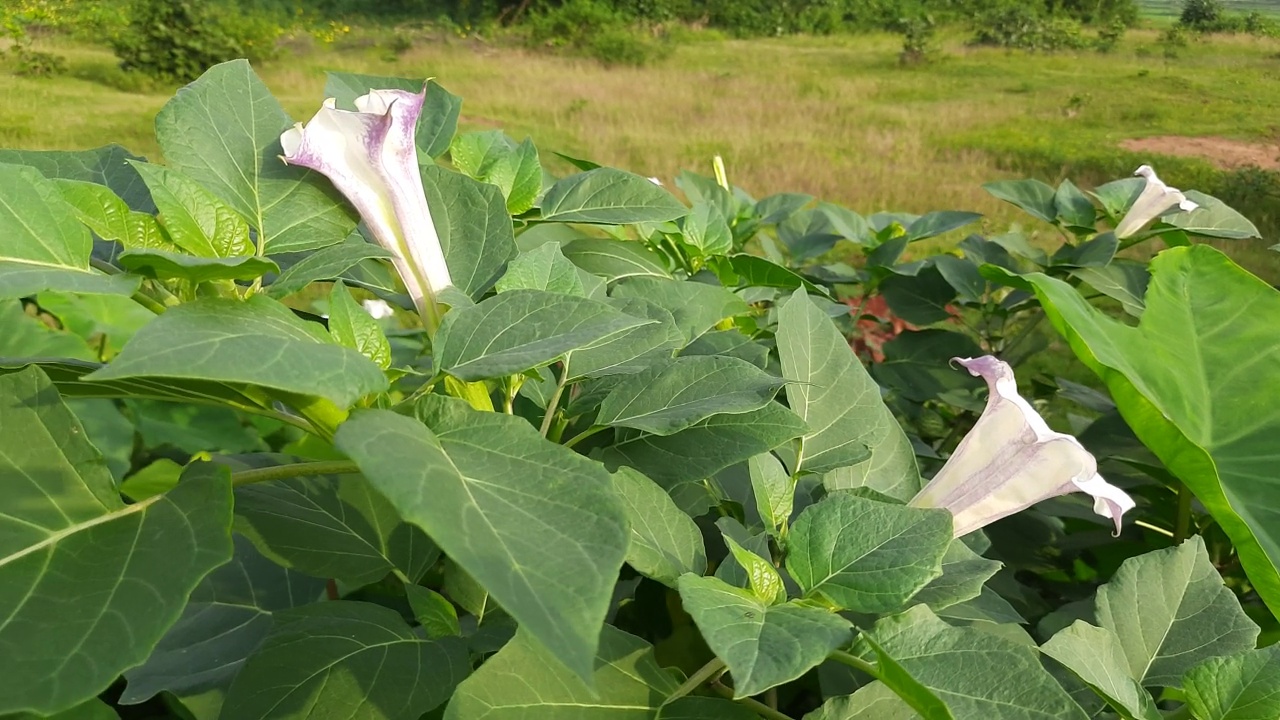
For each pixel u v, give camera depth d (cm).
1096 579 283
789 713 190
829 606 120
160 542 105
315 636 137
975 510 142
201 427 324
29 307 390
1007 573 225
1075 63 2583
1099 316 188
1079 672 128
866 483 165
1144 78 2298
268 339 98
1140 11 3288
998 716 111
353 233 149
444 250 165
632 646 130
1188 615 153
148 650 94
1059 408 498
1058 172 1460
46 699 90
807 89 2261
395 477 86
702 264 262
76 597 98
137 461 325
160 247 131
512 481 100
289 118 153
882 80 2388
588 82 2262
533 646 122
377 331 123
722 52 2789
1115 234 304
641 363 150
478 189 169
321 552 157
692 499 171
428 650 138
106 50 2228
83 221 126
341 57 2464
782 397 213
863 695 129
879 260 338
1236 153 1531
